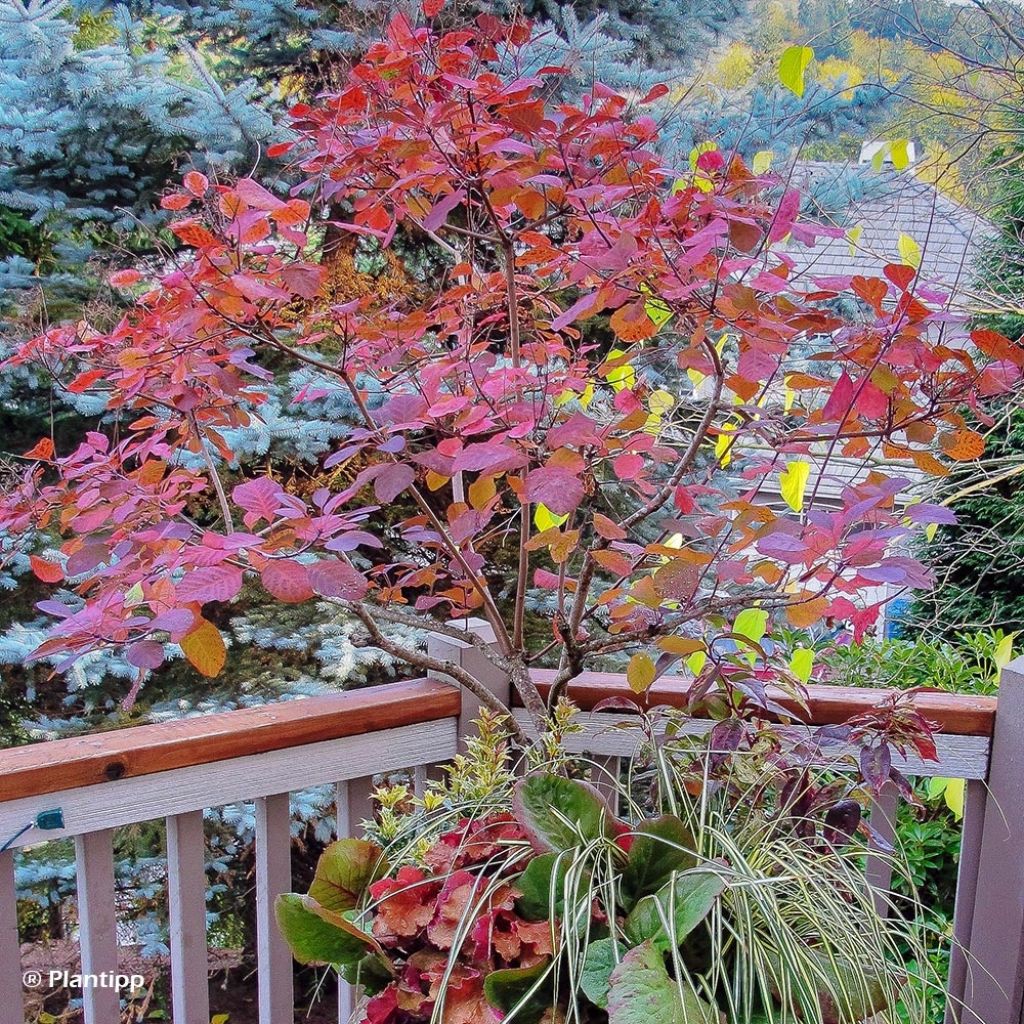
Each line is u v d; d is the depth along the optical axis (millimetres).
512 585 3172
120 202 3035
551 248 1316
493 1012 967
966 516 3615
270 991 1353
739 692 1369
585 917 996
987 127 3344
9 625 2990
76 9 2984
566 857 1039
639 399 1341
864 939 1047
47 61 2715
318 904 1061
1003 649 1824
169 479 1394
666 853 1050
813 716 1461
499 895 1042
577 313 1127
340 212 2818
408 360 1516
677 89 3205
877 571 1007
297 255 1461
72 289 2953
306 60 3193
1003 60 3492
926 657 2980
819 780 1393
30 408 2963
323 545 1074
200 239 1144
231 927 3225
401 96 1186
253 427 2650
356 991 1318
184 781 1231
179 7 3076
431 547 2160
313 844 3283
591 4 3174
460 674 1417
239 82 3193
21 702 3150
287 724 1299
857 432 1249
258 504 1100
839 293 1225
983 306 3107
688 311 1203
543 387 1312
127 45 2908
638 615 1314
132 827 2861
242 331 1231
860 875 1129
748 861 1096
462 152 1208
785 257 1436
